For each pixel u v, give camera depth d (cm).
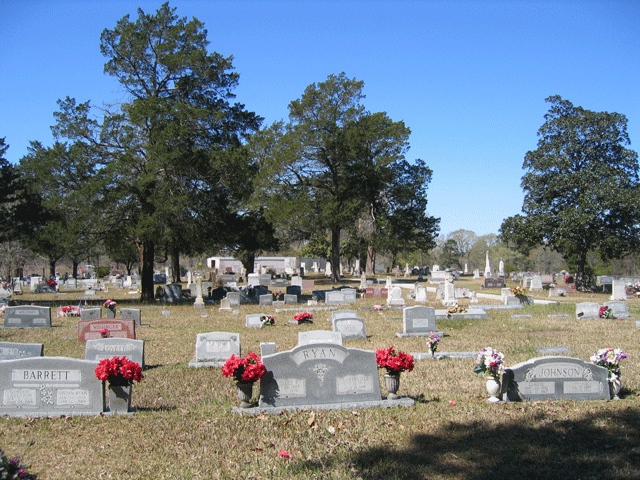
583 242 3872
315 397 851
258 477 604
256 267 8481
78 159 3022
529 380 894
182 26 3262
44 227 2972
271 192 4669
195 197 3041
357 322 1755
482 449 675
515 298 2656
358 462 643
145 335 1859
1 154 3266
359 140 4538
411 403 868
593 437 711
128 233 3183
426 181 5828
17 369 819
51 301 3488
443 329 1908
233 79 3428
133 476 609
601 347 1431
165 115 3003
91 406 827
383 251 6378
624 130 3953
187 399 952
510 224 4191
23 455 664
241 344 1608
